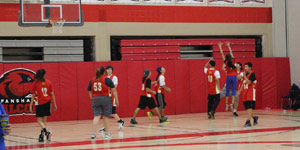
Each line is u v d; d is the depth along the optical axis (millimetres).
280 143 12680
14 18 23469
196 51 26266
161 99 20797
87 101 23938
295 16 27391
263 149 11578
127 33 25266
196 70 25672
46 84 15266
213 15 26812
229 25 27094
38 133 17984
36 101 15297
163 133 16203
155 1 25844
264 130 16188
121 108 24344
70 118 23688
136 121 21750
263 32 27688
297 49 27297
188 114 25031
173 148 12242
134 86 24625
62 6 23141
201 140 13867
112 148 12711
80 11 23328
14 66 22875
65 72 23672
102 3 24922
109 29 24984
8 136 17141
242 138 14094
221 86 26016
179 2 26266
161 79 20625
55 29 23000
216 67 26047
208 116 21672
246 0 27453
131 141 14250
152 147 12609
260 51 27750
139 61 24766
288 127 16969
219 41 26703
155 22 25766
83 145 13742
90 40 25141
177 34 26141
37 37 24031
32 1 22797
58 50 24141
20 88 22938
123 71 24469
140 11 25531
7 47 23484
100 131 17797
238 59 26422
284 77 27141
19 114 22875
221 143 13031
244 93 17734
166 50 25547
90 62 24016
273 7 27719
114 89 15453
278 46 27719
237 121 20062
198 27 26516
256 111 25422
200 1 26625
